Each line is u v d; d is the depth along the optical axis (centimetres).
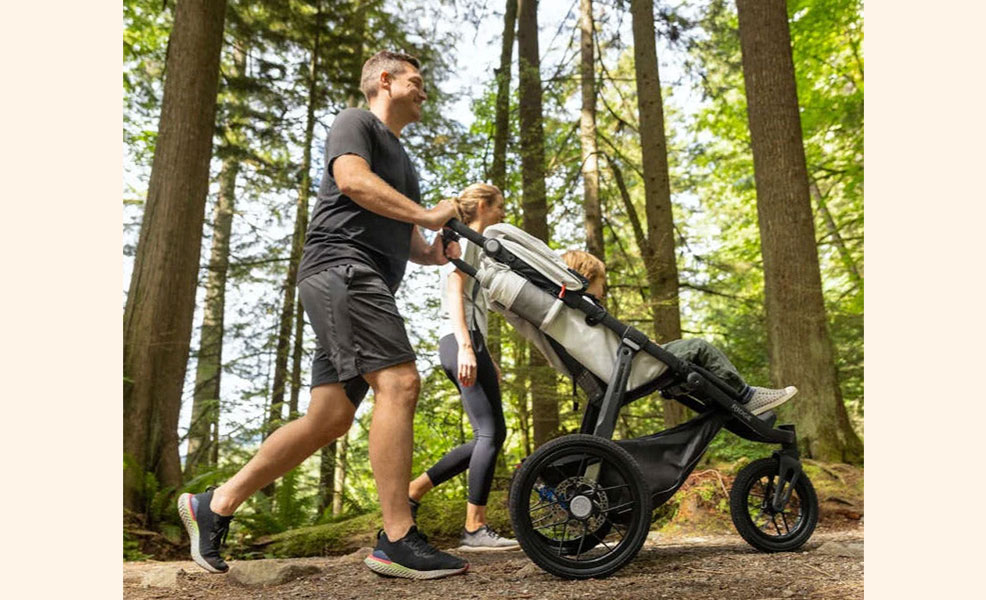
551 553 247
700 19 1049
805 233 639
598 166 995
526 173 857
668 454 272
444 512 443
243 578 259
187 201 593
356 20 1016
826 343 622
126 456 499
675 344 290
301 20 997
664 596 211
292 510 499
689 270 1042
